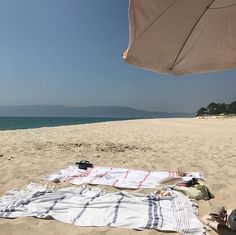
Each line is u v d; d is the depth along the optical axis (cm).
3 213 463
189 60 414
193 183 591
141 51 381
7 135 1550
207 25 366
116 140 1386
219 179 686
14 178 671
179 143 1298
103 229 422
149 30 352
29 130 1936
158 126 2627
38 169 759
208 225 434
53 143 1226
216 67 434
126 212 470
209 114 7688
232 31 376
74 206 489
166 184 625
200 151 1077
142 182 647
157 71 426
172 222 439
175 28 358
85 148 1101
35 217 456
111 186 628
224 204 521
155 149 1109
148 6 322
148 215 457
